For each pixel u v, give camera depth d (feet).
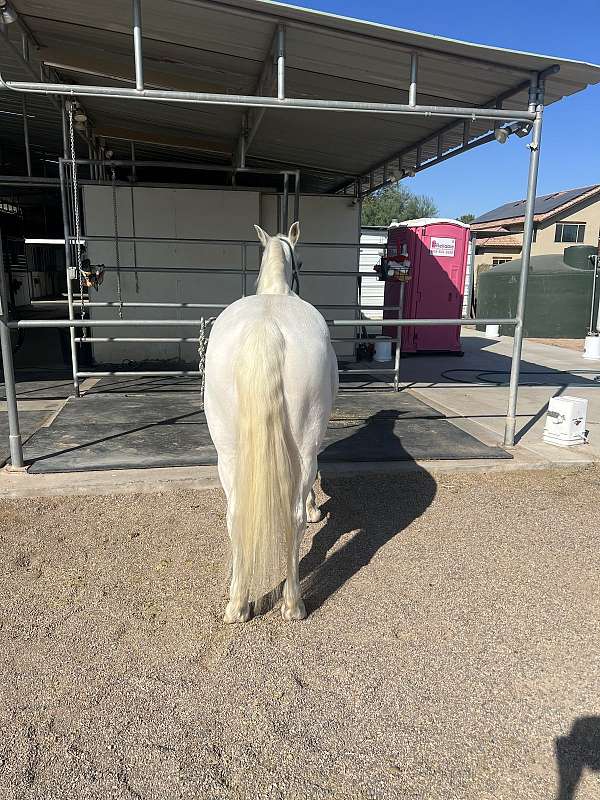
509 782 5.73
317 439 7.50
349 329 31.12
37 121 25.39
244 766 5.83
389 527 11.32
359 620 8.29
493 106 16.85
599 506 12.44
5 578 9.25
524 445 16.19
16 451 13.33
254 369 6.52
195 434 16.40
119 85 18.71
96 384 23.62
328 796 5.52
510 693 6.94
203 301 28.45
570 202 77.51
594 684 7.13
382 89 16.48
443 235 33.01
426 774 5.80
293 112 19.02
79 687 6.88
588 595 9.08
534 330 49.49
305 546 10.48
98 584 9.11
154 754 5.94
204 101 11.55
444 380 26.58
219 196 27.61
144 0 11.53
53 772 5.71
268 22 11.85
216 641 7.75
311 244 24.20
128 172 33.19
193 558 9.95
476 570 9.76
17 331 34.14
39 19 13.58
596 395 23.54
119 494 12.67
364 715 6.54
